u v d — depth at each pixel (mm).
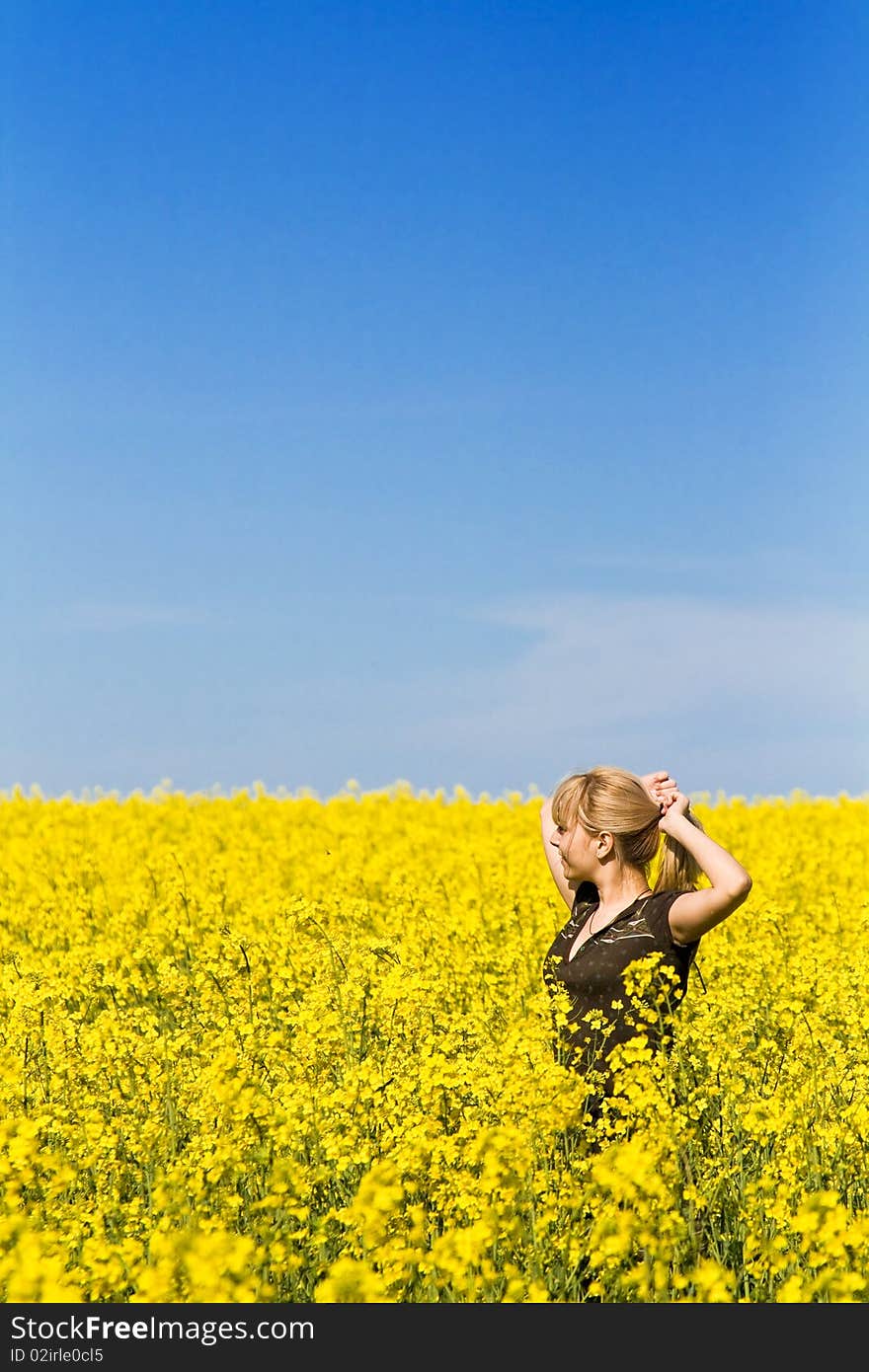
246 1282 3824
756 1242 4168
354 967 6398
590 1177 4516
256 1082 5238
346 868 13062
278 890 11516
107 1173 4988
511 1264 4191
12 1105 5492
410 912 9742
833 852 14914
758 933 9594
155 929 9844
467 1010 7641
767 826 17016
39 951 10133
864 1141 4953
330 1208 4633
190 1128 5348
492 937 9891
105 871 13375
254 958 7586
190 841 15836
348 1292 3752
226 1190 4672
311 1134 4883
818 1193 4188
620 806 5098
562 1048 4969
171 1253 3832
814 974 6863
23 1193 4977
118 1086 5754
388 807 19188
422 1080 4984
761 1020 6367
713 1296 3807
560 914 9648
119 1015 6426
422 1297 4133
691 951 5035
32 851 14562
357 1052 5797
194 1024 6562
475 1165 4570
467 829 17500
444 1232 4602
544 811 6156
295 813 18500
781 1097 5164
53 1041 5863
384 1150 4797
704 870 4918
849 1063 5734
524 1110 4629
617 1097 4738
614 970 4945
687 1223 4391
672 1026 4965
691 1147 4746
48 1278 3795
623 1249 3955
